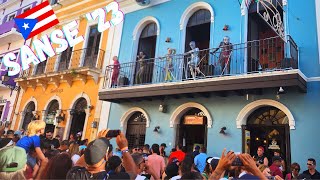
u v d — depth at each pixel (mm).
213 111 8781
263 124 8086
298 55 7812
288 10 8359
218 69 8797
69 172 2645
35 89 14656
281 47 8359
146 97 9773
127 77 11094
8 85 15797
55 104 13617
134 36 11719
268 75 7277
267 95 7957
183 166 3744
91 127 11594
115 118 11062
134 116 10820
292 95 7582
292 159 7203
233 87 7758
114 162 3439
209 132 8664
